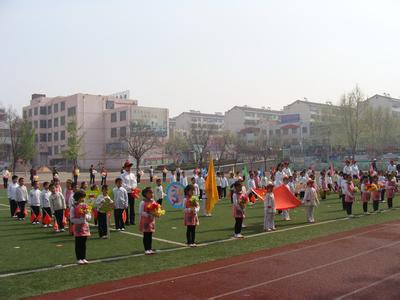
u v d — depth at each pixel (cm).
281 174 2403
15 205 1975
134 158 8169
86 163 8862
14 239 1390
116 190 1557
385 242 1263
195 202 1264
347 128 7200
